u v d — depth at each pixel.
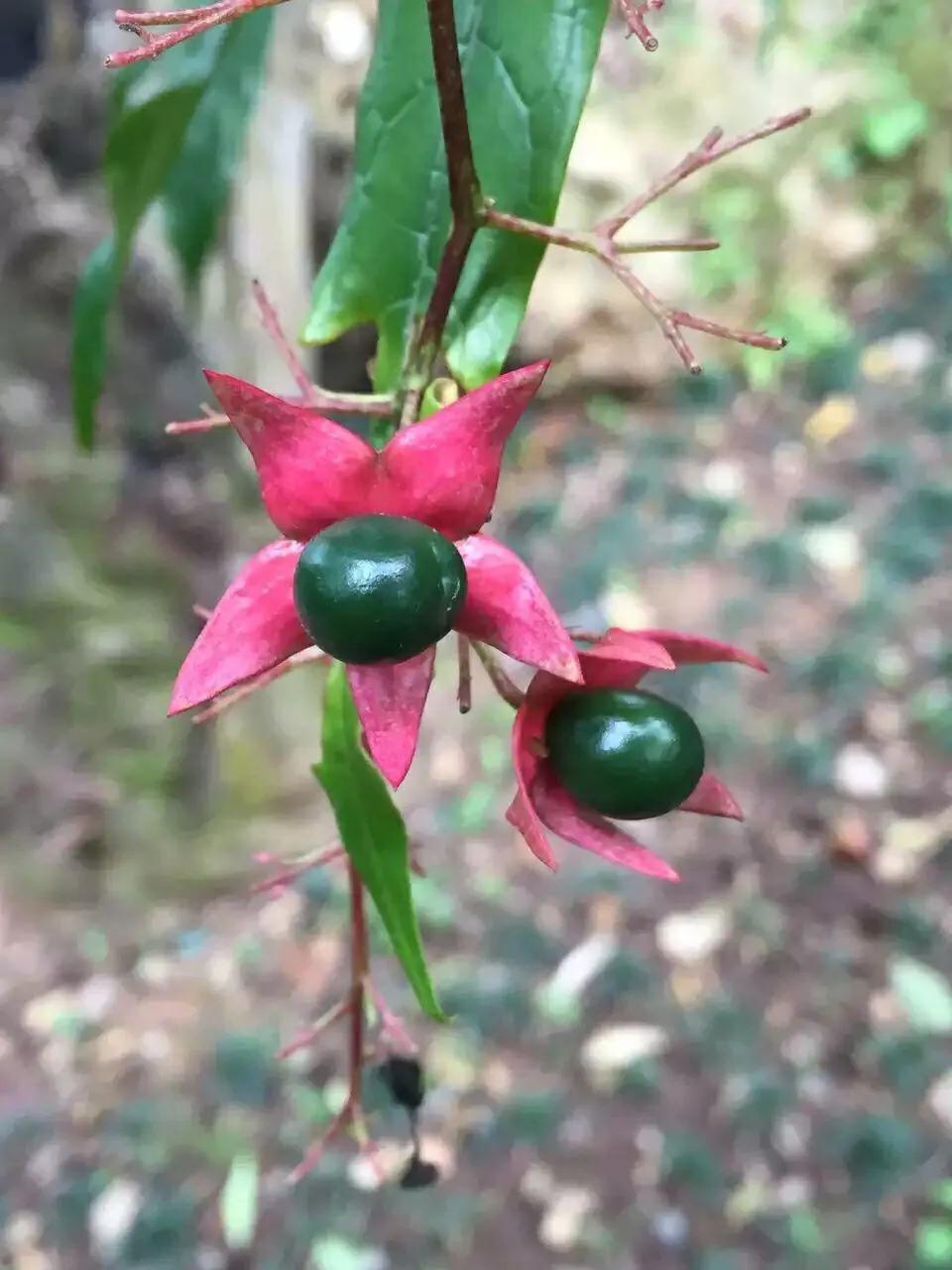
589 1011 0.27
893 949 0.28
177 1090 0.26
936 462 0.41
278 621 0.07
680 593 0.38
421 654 0.07
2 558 0.28
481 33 0.08
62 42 0.32
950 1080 0.25
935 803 0.31
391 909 0.08
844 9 0.48
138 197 0.12
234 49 0.13
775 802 0.31
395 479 0.07
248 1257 0.23
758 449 0.43
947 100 0.47
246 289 0.29
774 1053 0.26
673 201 0.45
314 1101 0.26
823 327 0.46
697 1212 0.24
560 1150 0.25
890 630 0.35
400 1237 0.23
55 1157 0.25
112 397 0.30
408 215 0.09
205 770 0.31
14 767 0.28
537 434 0.45
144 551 0.30
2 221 0.30
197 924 0.30
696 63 0.47
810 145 0.46
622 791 0.08
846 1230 0.23
